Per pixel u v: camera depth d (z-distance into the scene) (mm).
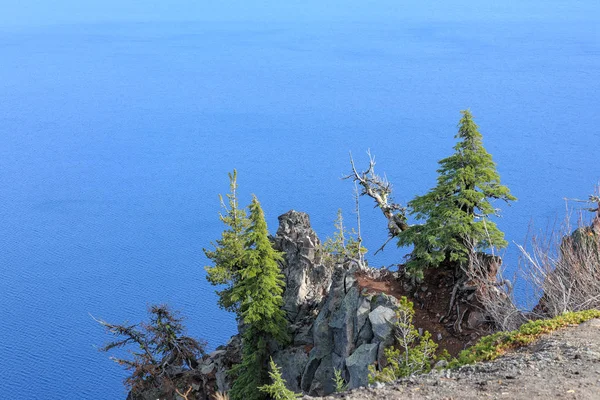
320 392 42406
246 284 46500
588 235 27062
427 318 38688
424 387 17125
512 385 16562
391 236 46156
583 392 15797
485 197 40219
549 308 26078
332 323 41938
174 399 50938
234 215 52594
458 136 39875
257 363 46125
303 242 50344
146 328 53375
